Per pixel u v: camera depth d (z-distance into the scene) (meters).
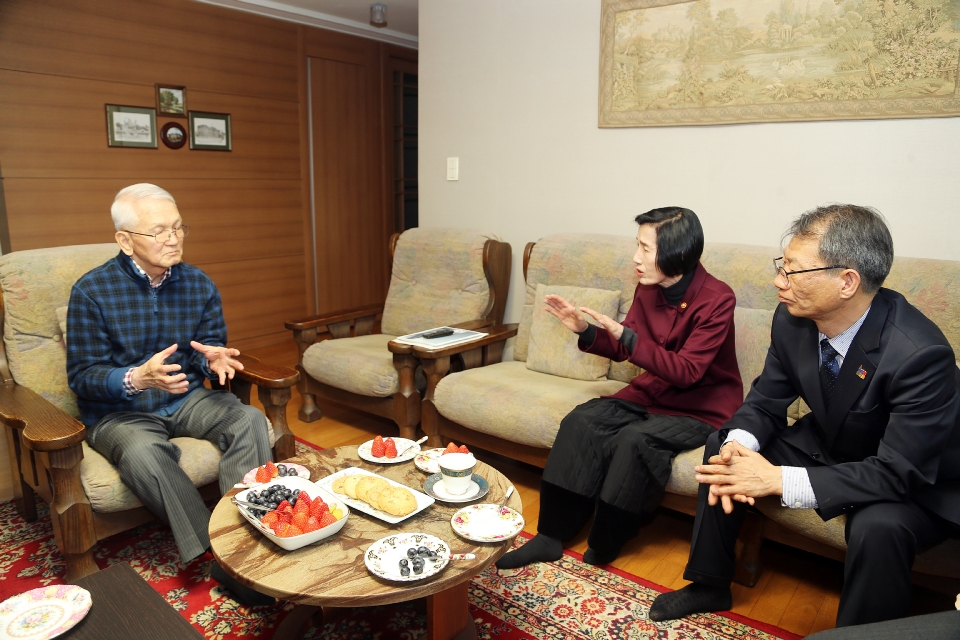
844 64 2.19
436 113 3.34
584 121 2.84
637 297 2.17
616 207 2.81
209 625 1.66
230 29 4.11
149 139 3.80
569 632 1.64
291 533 1.29
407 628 1.66
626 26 2.63
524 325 2.79
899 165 2.15
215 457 1.91
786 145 2.35
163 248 1.92
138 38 3.68
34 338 2.05
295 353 4.41
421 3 3.29
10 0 3.19
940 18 2.00
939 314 1.86
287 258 4.70
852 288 1.42
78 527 1.69
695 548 1.69
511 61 3.01
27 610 1.12
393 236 3.30
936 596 1.82
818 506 1.44
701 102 2.50
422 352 2.45
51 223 3.48
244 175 4.32
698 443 1.87
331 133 4.88
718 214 2.55
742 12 2.35
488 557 1.30
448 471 1.52
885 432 1.44
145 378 1.81
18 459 2.08
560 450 1.93
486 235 2.99
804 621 1.70
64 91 3.44
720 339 1.92
